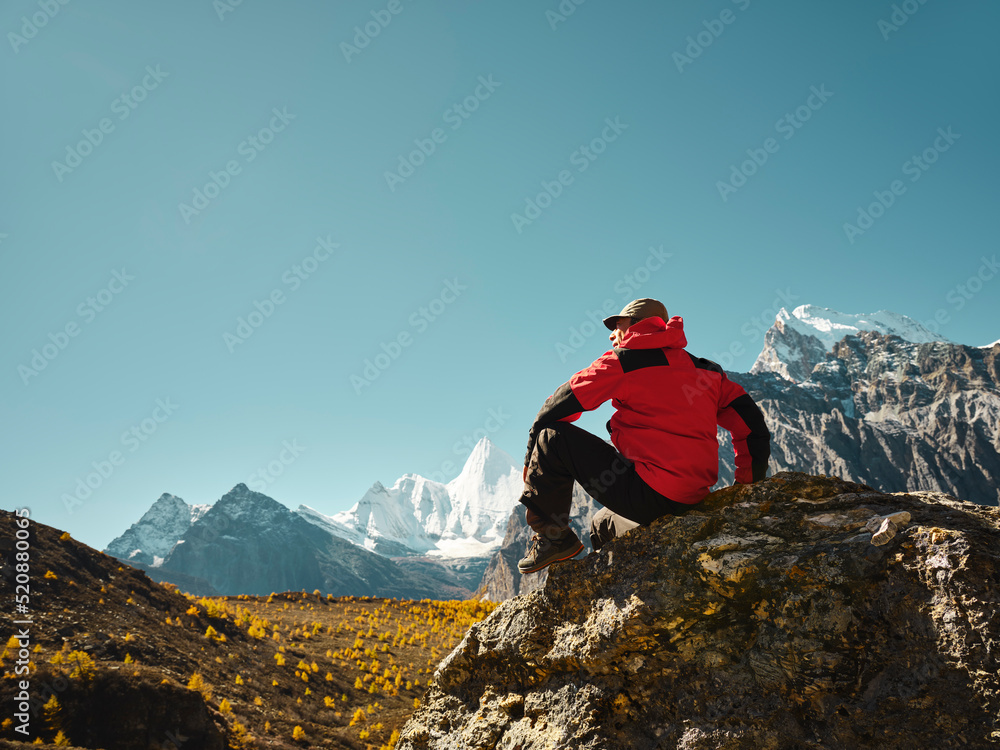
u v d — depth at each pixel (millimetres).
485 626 3824
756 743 2516
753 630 2732
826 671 2412
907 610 2316
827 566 2559
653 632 2916
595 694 3061
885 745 2209
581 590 3344
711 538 3000
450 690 3971
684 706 2803
